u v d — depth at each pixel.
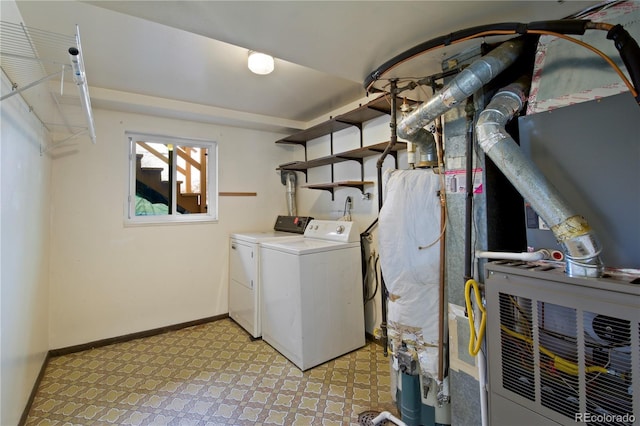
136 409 1.82
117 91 2.54
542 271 0.95
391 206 1.66
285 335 2.44
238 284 3.16
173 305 3.07
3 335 1.40
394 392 1.80
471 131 1.38
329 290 2.42
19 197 1.61
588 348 0.83
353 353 2.53
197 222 3.23
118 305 2.79
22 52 1.36
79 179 2.62
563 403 0.88
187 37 1.77
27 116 1.71
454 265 1.47
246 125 3.40
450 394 1.50
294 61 1.60
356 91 2.62
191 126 3.20
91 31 1.68
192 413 1.78
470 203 1.37
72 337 2.57
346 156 2.75
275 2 1.13
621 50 0.90
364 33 1.34
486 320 1.09
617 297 0.77
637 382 0.73
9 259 1.47
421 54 1.41
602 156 0.98
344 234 2.59
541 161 1.12
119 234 2.80
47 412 1.79
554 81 1.10
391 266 1.64
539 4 1.12
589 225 0.95
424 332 1.56
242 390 2.00
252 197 3.60
